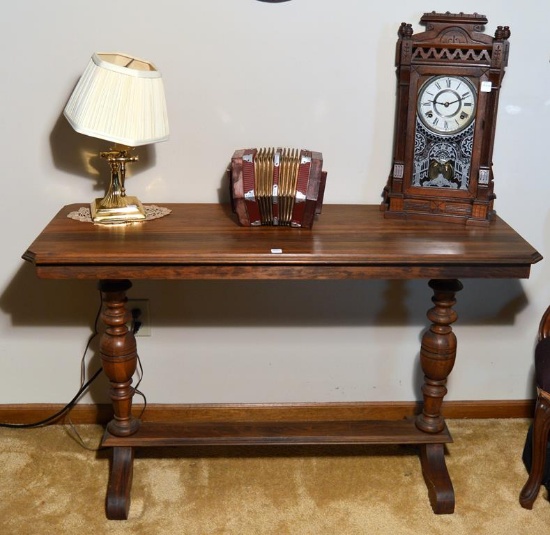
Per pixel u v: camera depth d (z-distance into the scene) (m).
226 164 2.19
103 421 2.43
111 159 1.99
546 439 2.01
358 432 2.14
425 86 1.99
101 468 2.23
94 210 2.03
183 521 2.03
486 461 2.28
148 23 2.05
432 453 2.16
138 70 1.87
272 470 2.23
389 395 2.44
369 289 2.30
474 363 2.43
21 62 2.07
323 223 2.04
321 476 2.21
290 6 2.05
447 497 2.06
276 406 2.43
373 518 2.05
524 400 2.46
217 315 2.32
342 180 2.22
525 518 2.05
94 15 2.04
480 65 1.94
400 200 2.07
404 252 1.82
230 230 1.96
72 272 1.79
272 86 2.12
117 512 2.02
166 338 2.34
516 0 2.05
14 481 2.17
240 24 2.06
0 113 2.11
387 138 2.17
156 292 2.29
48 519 2.03
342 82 2.12
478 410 2.46
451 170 2.02
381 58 2.10
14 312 2.31
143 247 1.82
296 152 2.05
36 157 2.16
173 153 2.17
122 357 2.02
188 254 1.78
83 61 2.07
